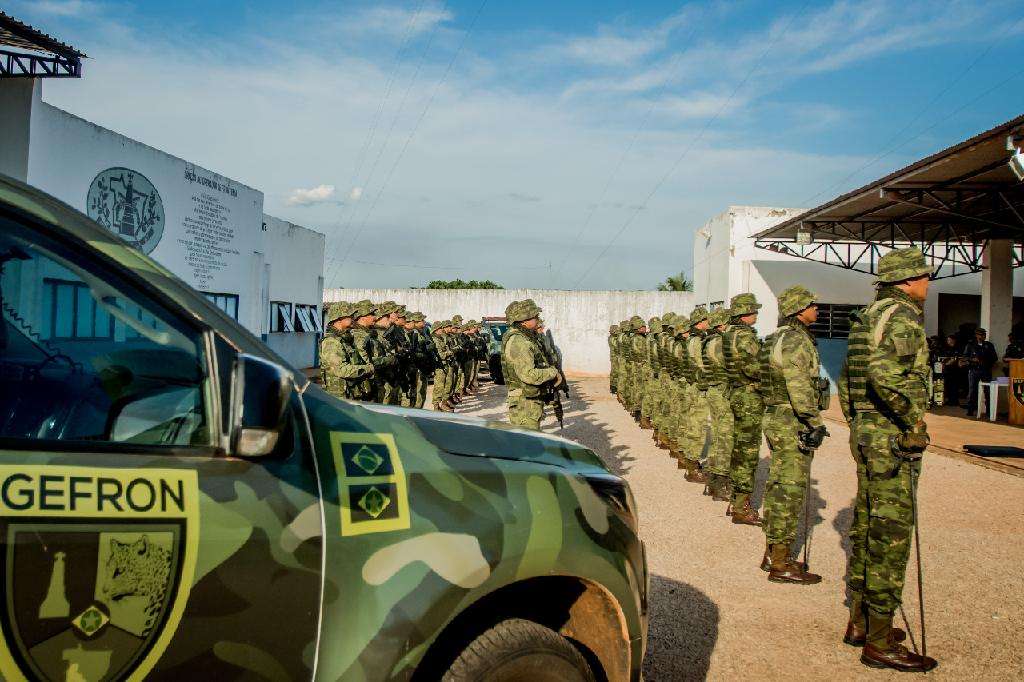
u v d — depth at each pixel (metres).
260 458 1.56
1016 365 12.84
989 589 4.79
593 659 2.29
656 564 5.26
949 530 6.20
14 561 1.25
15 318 1.55
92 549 1.32
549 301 29.03
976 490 7.75
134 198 12.91
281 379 1.48
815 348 5.10
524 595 2.25
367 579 1.63
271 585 1.50
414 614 1.66
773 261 20.77
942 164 10.97
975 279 21.09
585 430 12.67
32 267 1.54
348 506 1.65
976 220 12.78
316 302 25.98
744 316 6.52
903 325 3.62
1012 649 3.89
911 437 3.54
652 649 3.82
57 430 1.52
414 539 1.73
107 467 1.38
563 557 2.00
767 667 3.65
